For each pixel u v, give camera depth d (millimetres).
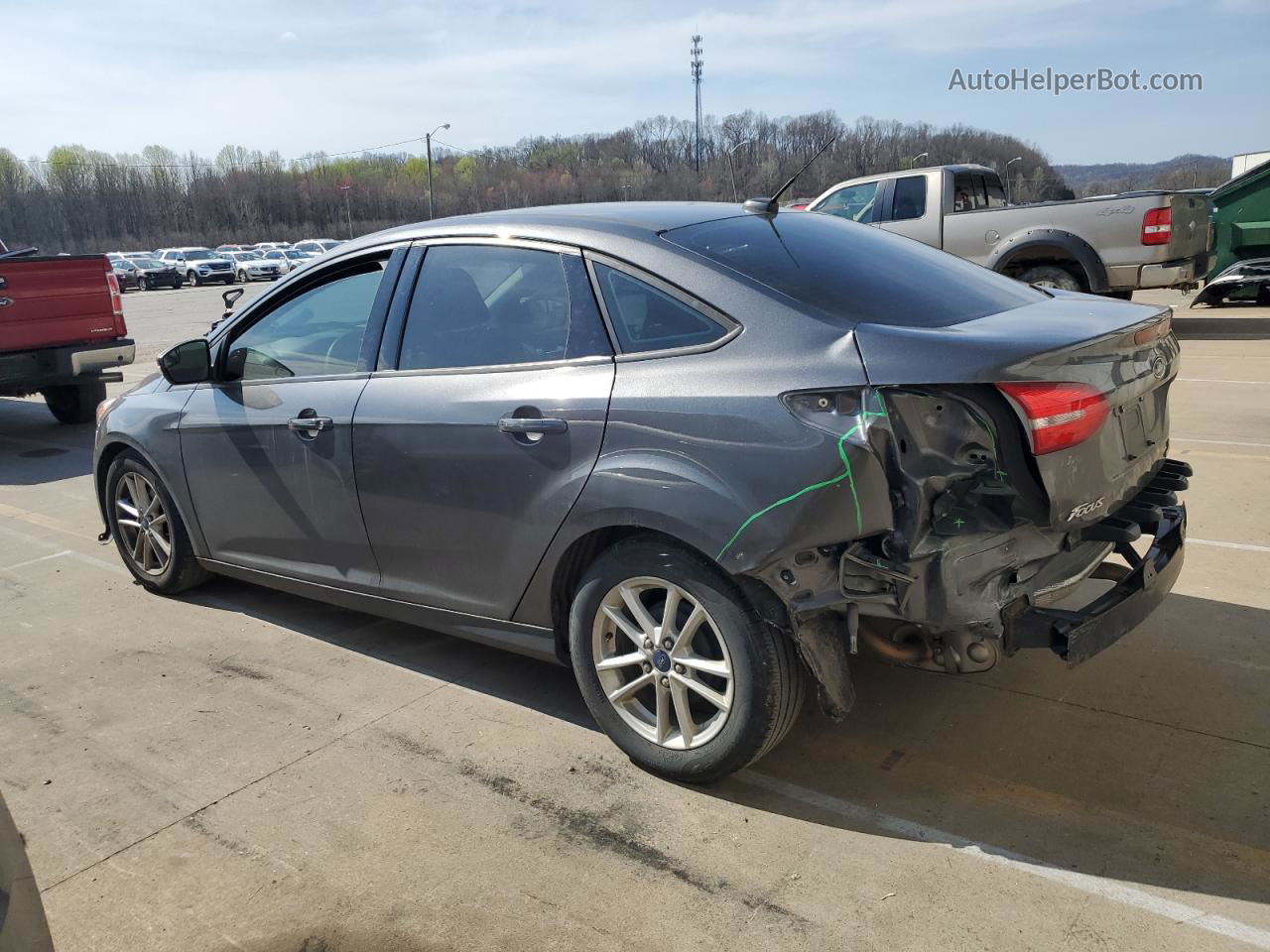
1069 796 2846
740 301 2812
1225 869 2508
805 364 2635
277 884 2621
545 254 3213
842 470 2512
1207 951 2240
